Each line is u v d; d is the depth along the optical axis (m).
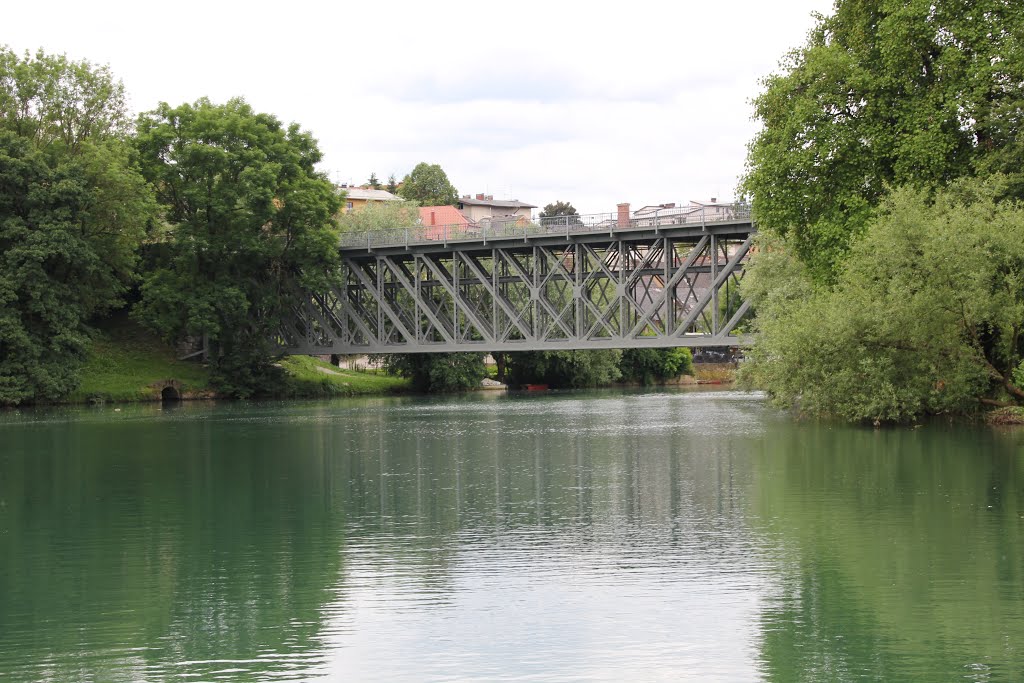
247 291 78.75
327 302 90.19
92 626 16.73
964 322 39.56
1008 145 40.53
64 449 41.44
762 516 24.31
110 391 72.94
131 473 33.78
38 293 66.94
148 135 76.44
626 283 68.94
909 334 40.56
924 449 34.84
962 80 41.78
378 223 100.19
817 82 45.91
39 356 68.88
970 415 43.19
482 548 21.66
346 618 16.91
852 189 45.19
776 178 46.72
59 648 15.70
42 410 65.75
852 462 32.44
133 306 77.81
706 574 19.14
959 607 16.95
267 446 42.22
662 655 14.98
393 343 81.12
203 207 76.12
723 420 52.41
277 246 78.00
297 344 85.00
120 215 71.06
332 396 84.56
